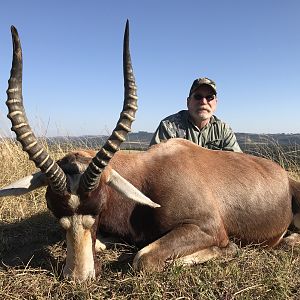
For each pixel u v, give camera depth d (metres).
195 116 1.92
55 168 1.05
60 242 1.44
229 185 1.43
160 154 1.41
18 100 1.06
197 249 1.27
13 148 2.38
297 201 1.56
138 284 1.08
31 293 1.08
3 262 1.30
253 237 1.46
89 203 1.09
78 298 1.05
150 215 1.32
